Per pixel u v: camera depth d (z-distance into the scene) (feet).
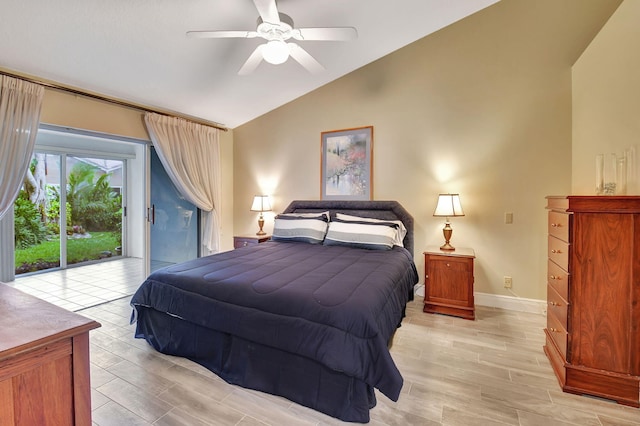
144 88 11.07
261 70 11.80
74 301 11.81
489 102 10.87
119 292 13.00
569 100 9.84
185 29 8.74
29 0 6.88
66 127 10.02
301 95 14.40
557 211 6.93
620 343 5.90
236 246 15.02
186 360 7.48
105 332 9.02
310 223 12.40
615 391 5.92
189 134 13.58
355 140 13.21
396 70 12.35
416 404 5.90
